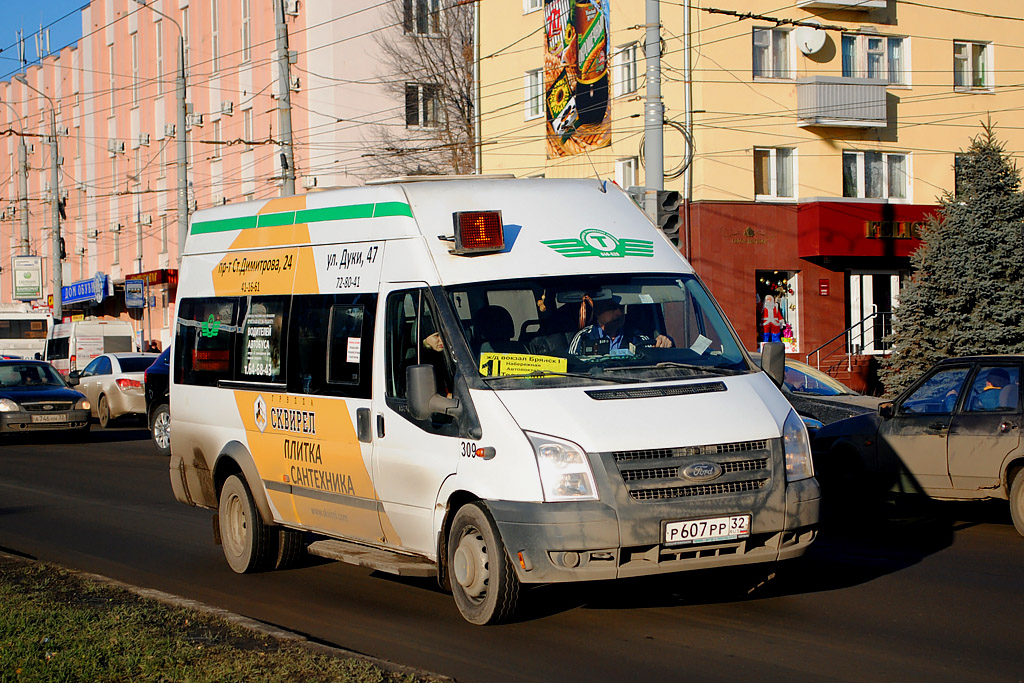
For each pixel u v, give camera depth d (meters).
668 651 6.48
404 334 7.50
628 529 6.39
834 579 8.47
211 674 5.73
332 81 41.25
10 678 5.66
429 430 7.17
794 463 6.89
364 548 8.15
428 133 43.09
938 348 22.50
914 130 30.56
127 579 9.10
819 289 29.48
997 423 10.46
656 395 6.83
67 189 61.44
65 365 36.53
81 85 59.22
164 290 49.00
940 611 7.42
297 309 8.57
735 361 7.48
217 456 9.46
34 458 19.50
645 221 8.14
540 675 6.08
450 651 6.59
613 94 29.45
